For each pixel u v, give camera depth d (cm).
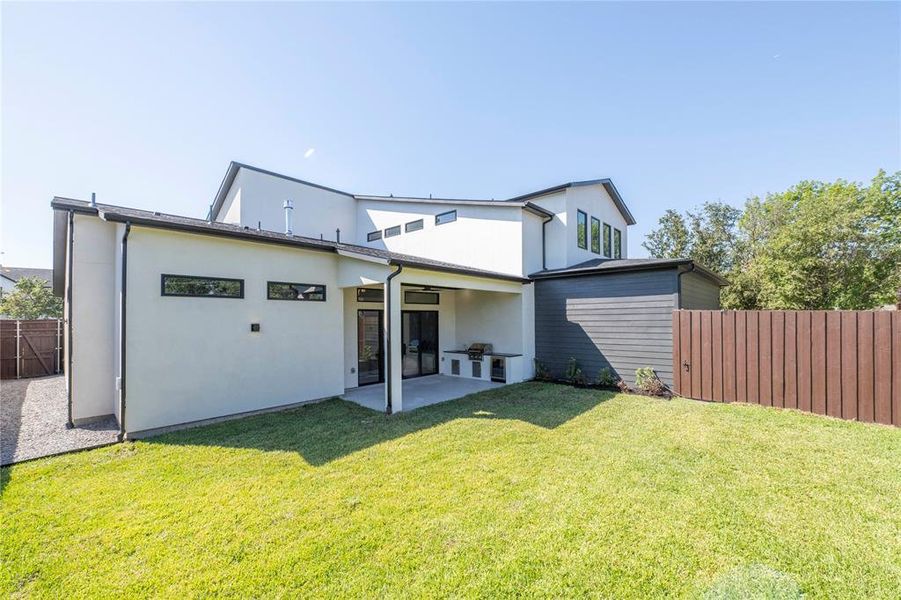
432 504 355
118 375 629
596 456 474
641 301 909
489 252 1141
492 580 252
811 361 687
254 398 699
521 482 400
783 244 1546
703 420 638
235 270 683
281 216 1370
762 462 449
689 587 241
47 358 1230
